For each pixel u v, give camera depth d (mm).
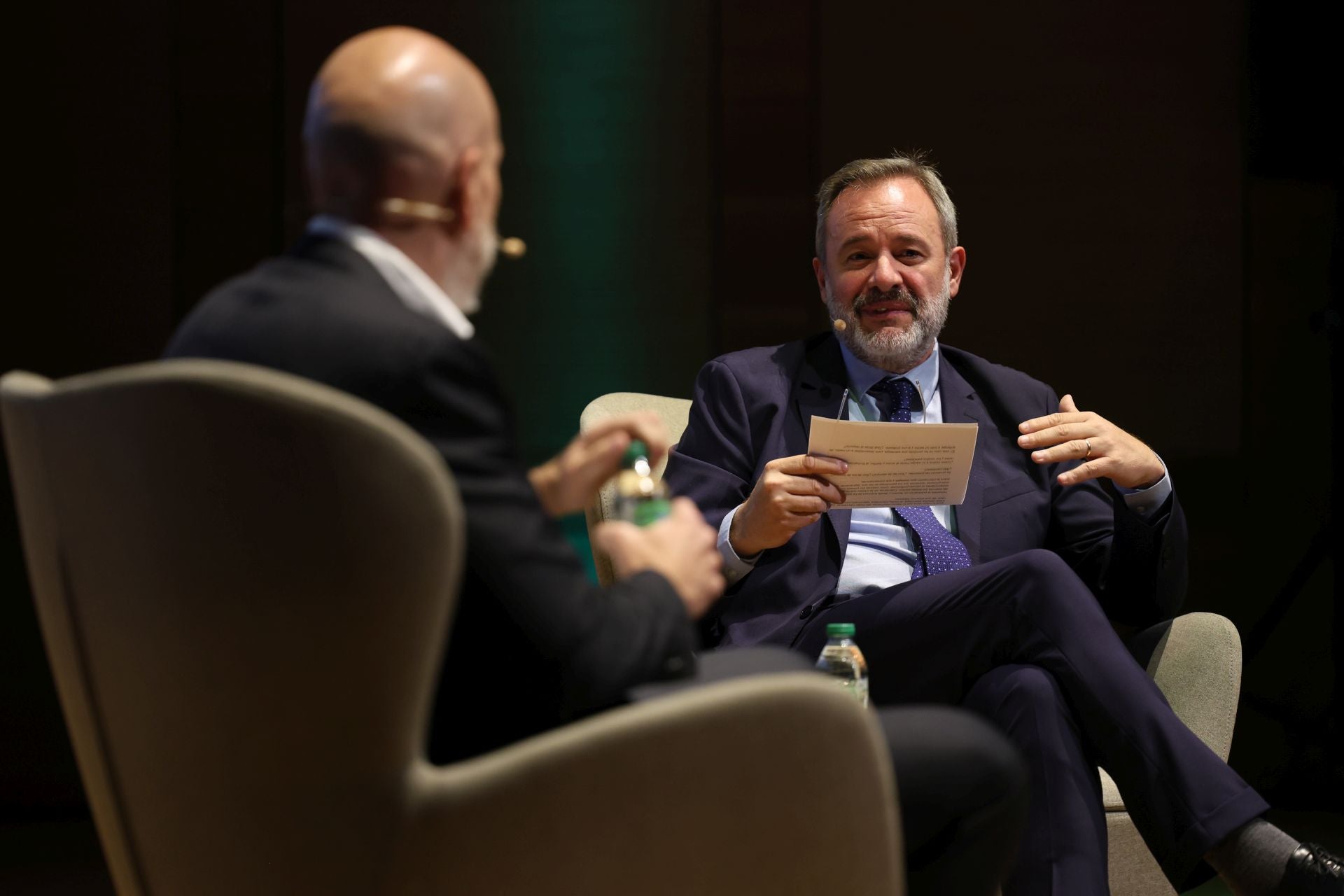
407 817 2359
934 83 10289
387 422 2332
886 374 6262
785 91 10320
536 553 2684
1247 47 10164
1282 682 10000
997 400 6277
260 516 2328
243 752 2422
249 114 10344
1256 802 4066
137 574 2443
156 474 2379
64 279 10359
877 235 6195
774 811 2500
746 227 10289
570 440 10305
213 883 2529
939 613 4715
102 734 2666
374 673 2332
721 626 5727
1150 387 10156
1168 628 5535
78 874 8352
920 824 3148
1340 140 9797
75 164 10367
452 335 2738
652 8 10375
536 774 2395
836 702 2547
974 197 10266
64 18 10391
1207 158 10195
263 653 2367
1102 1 10250
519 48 10391
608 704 2760
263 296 2803
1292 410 10125
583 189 10375
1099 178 10227
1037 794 4172
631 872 2430
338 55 3035
